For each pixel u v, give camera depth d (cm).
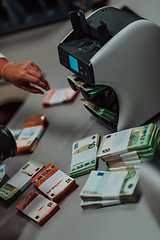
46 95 126
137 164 71
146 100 82
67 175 82
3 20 214
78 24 85
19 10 206
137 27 72
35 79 97
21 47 189
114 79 74
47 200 78
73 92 118
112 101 87
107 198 67
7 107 170
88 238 65
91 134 95
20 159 102
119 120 84
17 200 86
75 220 71
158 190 43
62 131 104
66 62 85
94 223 68
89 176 75
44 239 71
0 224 81
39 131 107
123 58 73
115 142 75
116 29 74
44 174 87
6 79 108
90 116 104
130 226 62
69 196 78
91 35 85
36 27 202
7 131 78
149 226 60
